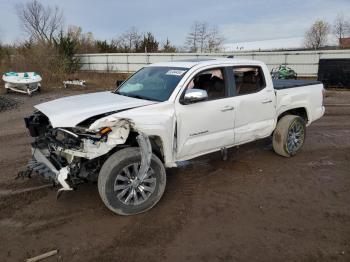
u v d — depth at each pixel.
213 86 4.76
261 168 5.43
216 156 5.98
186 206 4.11
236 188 4.65
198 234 3.50
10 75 15.89
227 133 4.89
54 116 3.70
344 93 17.25
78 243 3.35
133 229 3.60
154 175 3.97
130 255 3.16
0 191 4.49
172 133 4.15
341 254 3.16
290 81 6.75
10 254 3.18
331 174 5.19
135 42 46.16
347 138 7.43
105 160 3.87
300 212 3.97
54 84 20.80
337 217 3.85
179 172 5.23
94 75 27.09
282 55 27.45
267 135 5.65
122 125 3.64
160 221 3.77
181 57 30.42
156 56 31.05
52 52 26.27
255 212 3.97
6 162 5.68
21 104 12.84
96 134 3.54
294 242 3.35
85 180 3.82
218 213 3.94
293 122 5.79
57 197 3.97
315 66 26.50
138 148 3.84
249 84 5.25
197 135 4.50
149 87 4.66
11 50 29.31
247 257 3.12
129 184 3.80
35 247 3.29
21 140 7.17
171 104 4.16
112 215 3.89
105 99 4.41
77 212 3.96
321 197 4.38
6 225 3.68
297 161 5.79
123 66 32.31
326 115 10.44
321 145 6.83
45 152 4.13
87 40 41.44
